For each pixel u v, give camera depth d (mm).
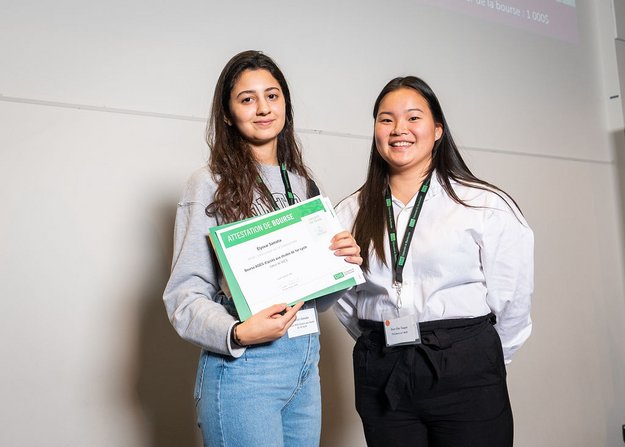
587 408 3461
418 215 1601
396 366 1482
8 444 1759
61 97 1884
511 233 1556
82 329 1897
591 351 3531
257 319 1205
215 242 1274
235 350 1214
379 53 2707
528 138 3324
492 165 3123
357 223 1673
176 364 2086
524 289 1612
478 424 1457
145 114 2043
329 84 2527
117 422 1950
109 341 1945
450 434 1472
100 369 1925
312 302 1357
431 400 1456
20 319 1794
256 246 1297
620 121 3760
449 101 2961
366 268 1600
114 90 1985
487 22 3182
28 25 1834
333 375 2484
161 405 2045
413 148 1581
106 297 1944
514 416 3072
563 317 3391
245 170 1372
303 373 1319
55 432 1835
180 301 1278
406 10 2826
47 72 1861
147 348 2021
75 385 1878
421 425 1514
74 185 1898
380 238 1604
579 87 3662
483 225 1533
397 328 1493
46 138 1854
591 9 3797
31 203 1823
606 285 3676
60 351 1856
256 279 1273
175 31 2125
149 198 2039
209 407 1264
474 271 1542
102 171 1951
